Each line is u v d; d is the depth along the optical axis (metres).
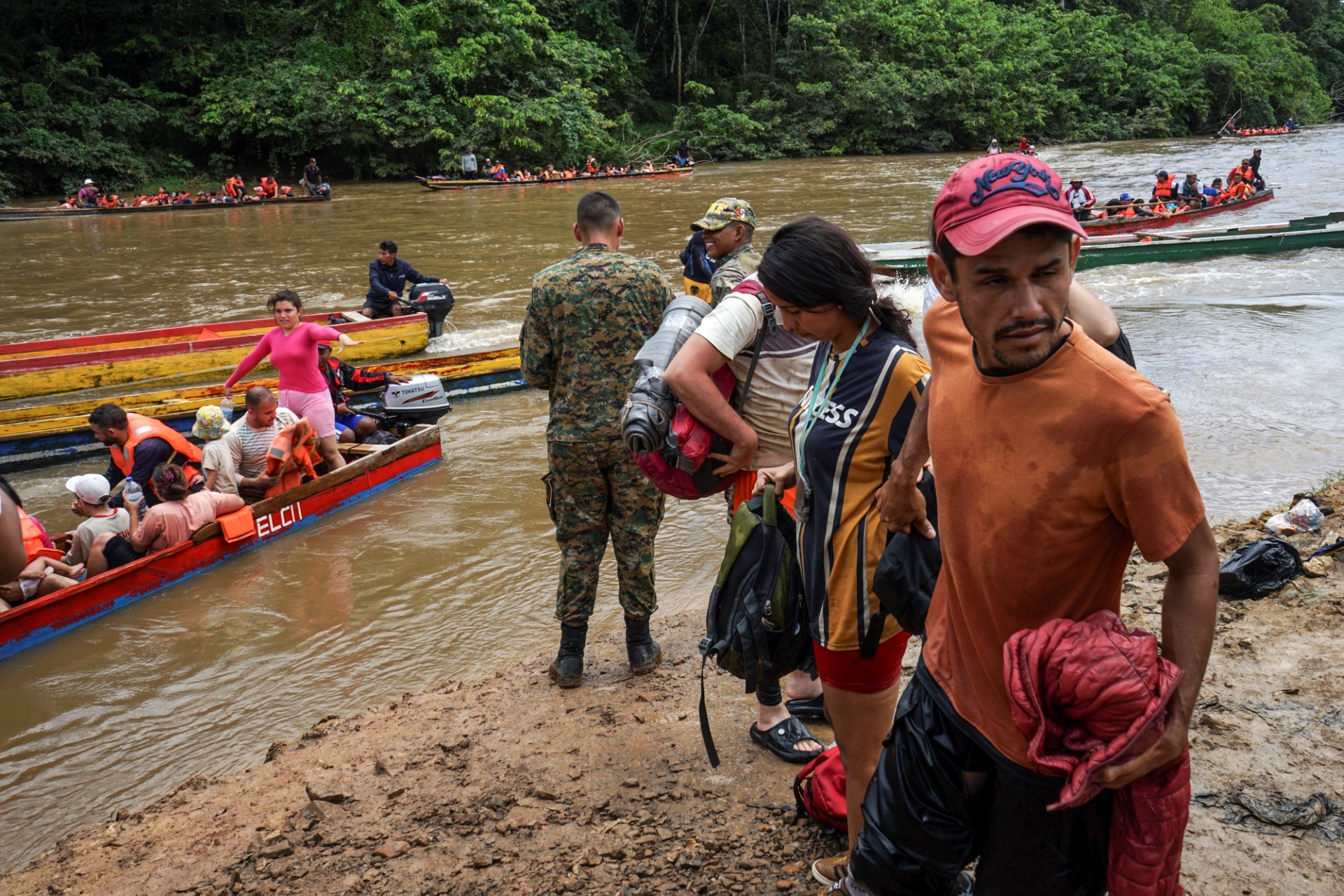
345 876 3.24
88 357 10.75
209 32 42.12
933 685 2.11
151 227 26.14
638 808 3.48
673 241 21.02
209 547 6.61
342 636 5.64
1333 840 2.90
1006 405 1.81
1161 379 9.95
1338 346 10.96
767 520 3.08
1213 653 4.05
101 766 4.52
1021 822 1.96
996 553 1.87
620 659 4.92
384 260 13.24
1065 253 1.65
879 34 52.66
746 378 3.26
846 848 3.11
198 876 3.34
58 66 37.12
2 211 28.48
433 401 9.21
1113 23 61.53
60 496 8.32
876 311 2.61
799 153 48.38
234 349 11.35
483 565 6.53
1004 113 49.91
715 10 53.06
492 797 3.62
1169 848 1.78
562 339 4.32
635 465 4.41
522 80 42.28
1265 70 60.69
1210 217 22.52
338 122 38.34
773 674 3.09
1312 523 5.24
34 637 5.68
